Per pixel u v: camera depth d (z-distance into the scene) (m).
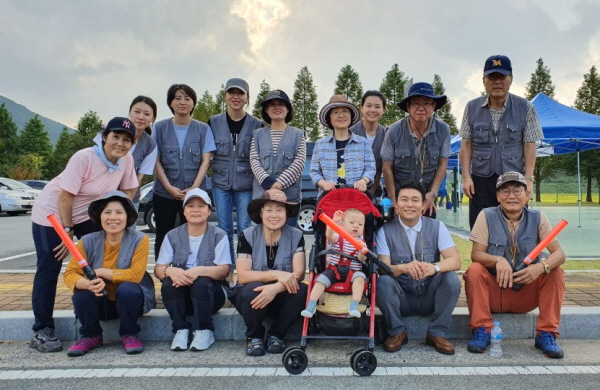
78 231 4.01
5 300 4.70
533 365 3.40
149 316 4.05
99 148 3.84
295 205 3.97
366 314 3.86
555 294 3.62
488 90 4.48
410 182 3.89
